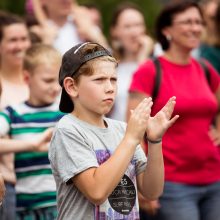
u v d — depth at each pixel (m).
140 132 6.54
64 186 6.77
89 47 6.77
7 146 8.66
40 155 9.07
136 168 7.05
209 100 9.48
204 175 9.49
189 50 9.71
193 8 9.80
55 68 9.24
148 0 26.45
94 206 6.67
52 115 9.25
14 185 9.06
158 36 9.92
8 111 9.10
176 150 9.39
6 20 10.58
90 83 6.71
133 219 6.86
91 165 6.58
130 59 12.70
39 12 12.84
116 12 12.82
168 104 6.90
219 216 9.54
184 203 9.39
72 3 13.34
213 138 10.49
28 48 9.73
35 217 9.11
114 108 11.95
